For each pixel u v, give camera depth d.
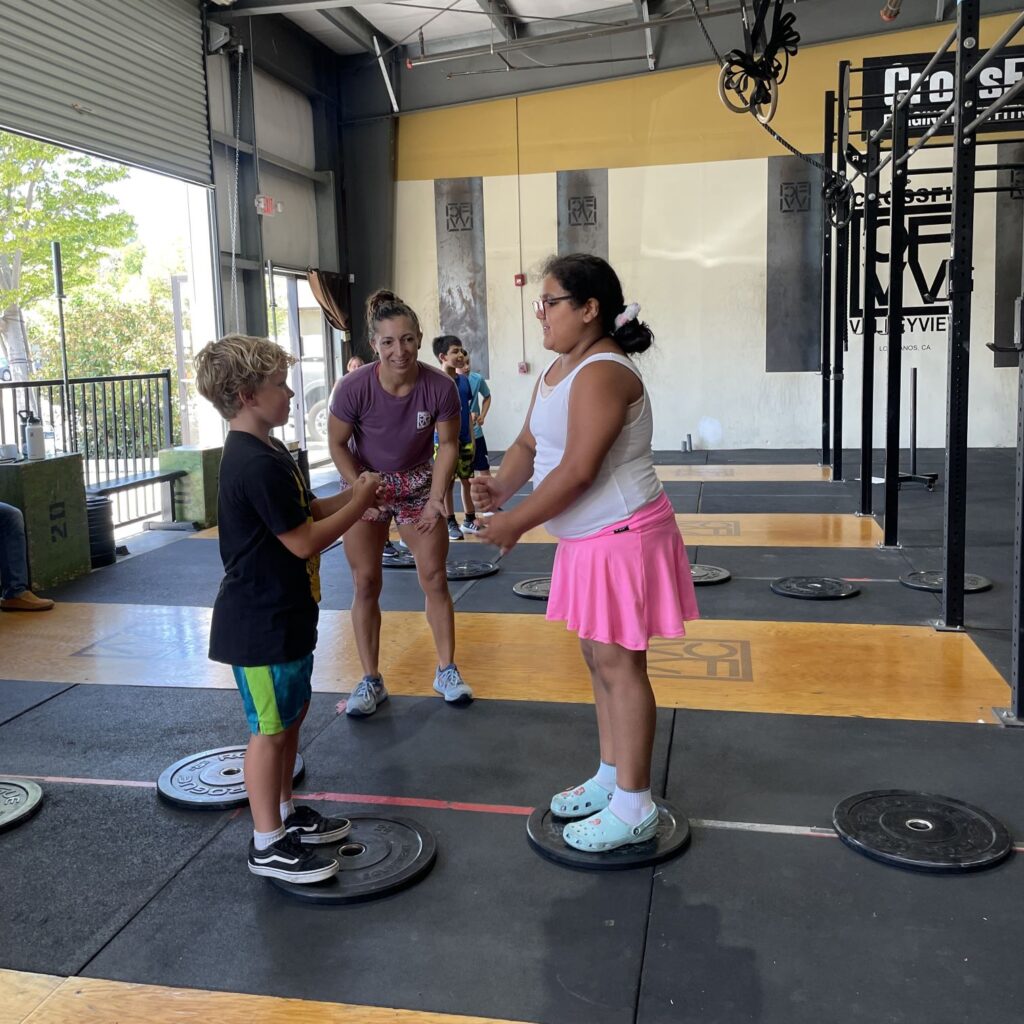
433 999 2.14
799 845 2.76
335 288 11.68
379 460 3.73
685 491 9.06
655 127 11.55
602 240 11.88
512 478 2.77
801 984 2.15
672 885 2.57
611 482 2.45
